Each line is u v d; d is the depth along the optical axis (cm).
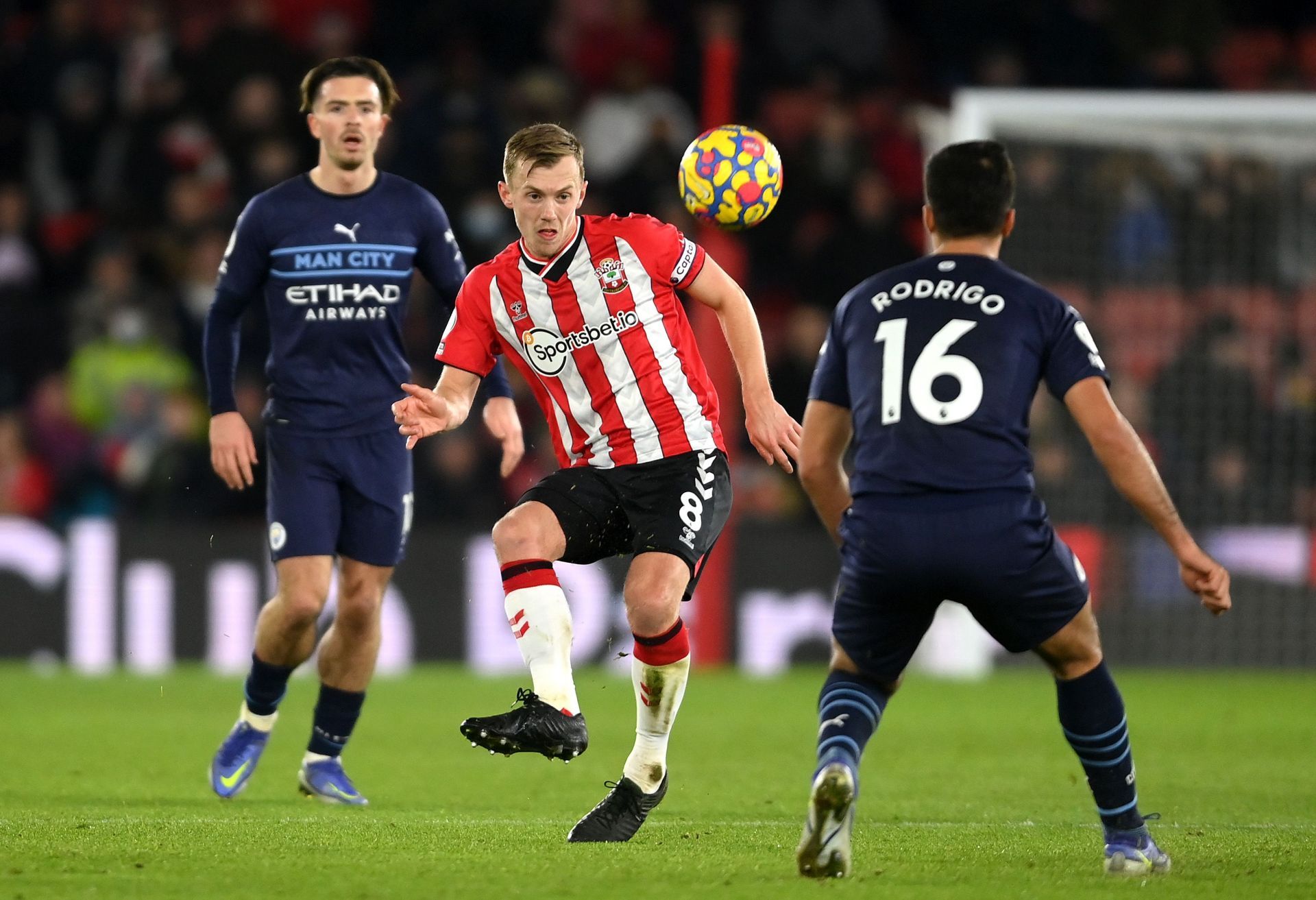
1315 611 4478
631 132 5334
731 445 4466
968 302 1501
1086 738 1516
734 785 2336
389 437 2122
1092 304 4684
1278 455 4666
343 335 2097
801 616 4403
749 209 1806
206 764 2517
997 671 4497
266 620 2095
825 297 4975
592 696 3762
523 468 4450
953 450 1458
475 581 4350
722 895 1372
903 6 6162
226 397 2145
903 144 5519
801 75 5659
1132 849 1524
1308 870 1557
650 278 1734
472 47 5741
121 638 4262
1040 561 1452
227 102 5116
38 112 5362
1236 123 4391
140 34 5472
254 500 4481
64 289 5094
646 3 5816
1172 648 4459
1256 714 3444
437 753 2700
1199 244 4716
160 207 5069
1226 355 4669
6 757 2569
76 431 4566
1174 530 1473
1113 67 5856
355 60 2122
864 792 2278
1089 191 4684
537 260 1727
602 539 1723
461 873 1470
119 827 1773
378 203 2123
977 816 2020
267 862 1524
